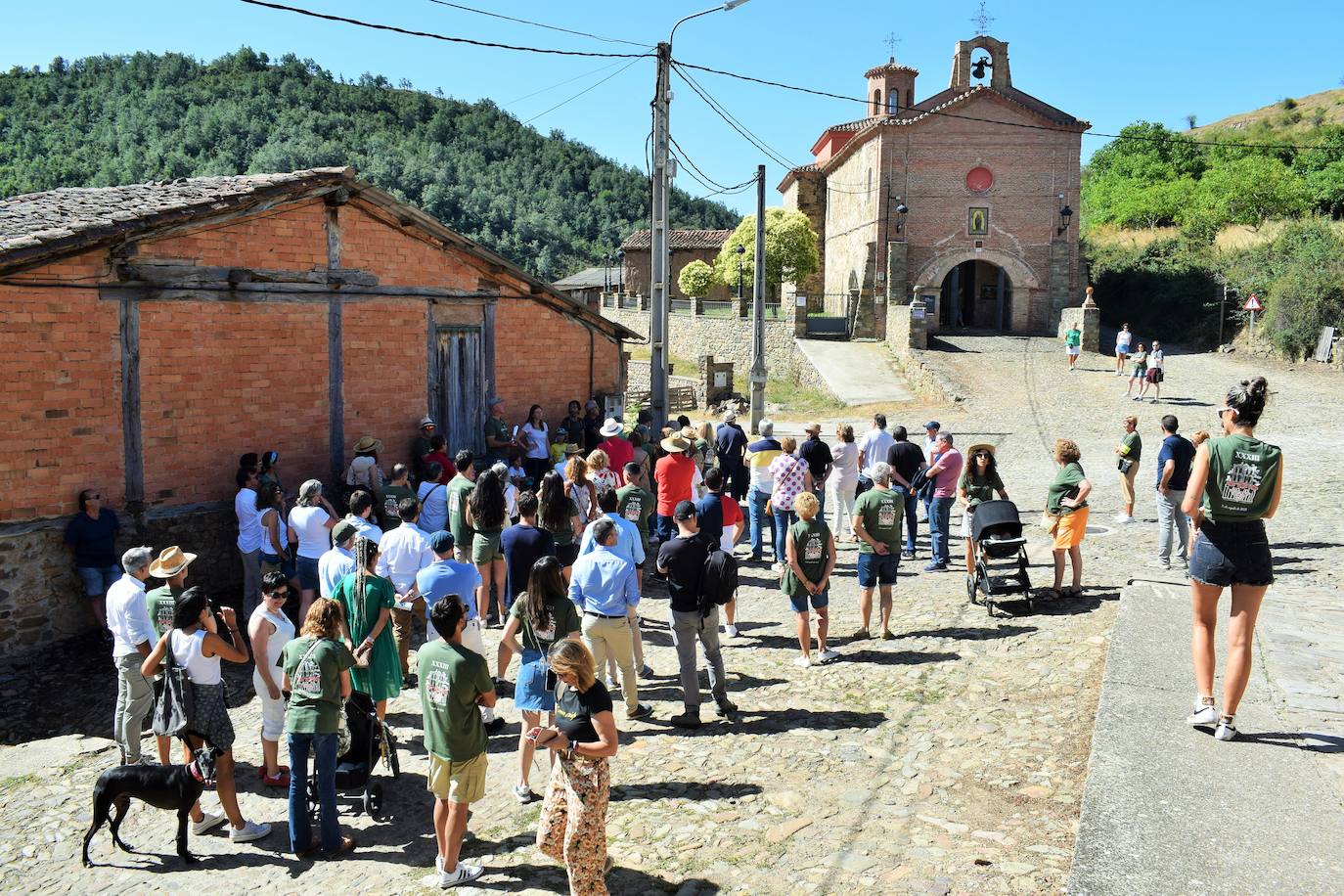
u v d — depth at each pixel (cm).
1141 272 4222
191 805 625
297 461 1332
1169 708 590
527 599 661
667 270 1596
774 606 1105
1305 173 4762
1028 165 3875
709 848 573
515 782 709
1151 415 2453
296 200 1292
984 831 559
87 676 982
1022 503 1565
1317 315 3056
